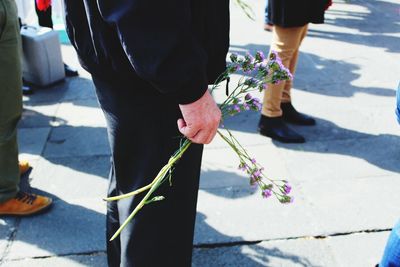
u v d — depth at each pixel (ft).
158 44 3.87
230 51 16.99
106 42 4.45
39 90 14.02
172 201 5.18
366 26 19.77
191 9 4.49
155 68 3.92
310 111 12.57
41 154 10.68
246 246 7.93
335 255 7.71
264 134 11.25
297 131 11.53
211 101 4.32
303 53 16.75
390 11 21.88
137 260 5.41
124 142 5.09
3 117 7.84
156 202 5.14
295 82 14.35
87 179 9.75
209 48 4.82
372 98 13.30
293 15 9.50
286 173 9.87
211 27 4.72
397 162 10.24
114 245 6.40
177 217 5.29
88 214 8.71
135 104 4.80
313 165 10.14
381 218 8.51
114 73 4.72
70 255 7.82
